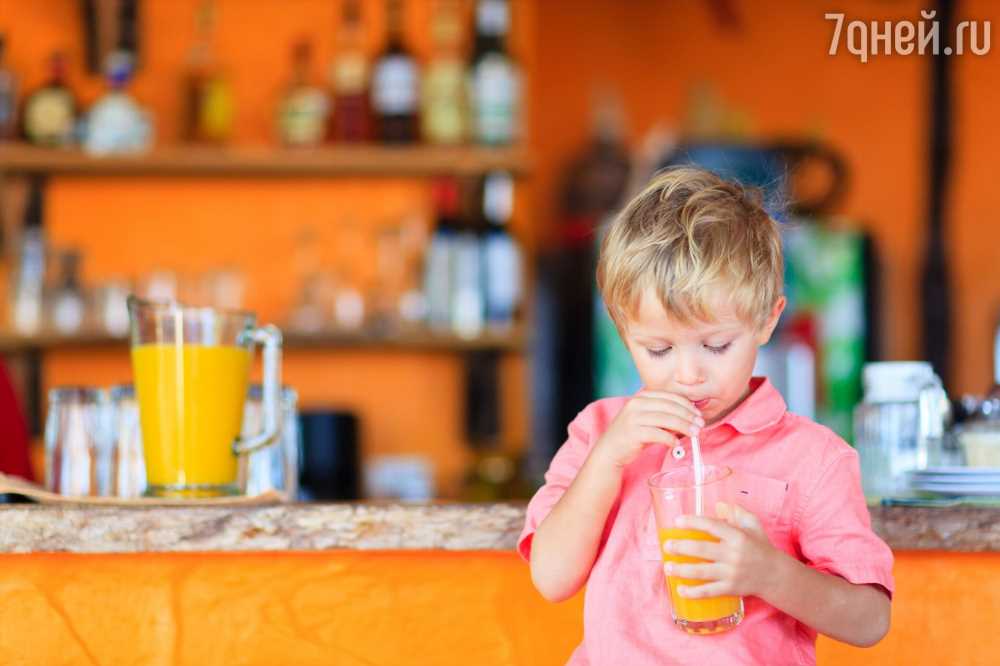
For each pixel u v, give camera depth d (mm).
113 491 1543
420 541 1237
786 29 4043
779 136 4000
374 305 3076
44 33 3123
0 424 1932
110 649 1250
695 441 1001
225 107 3076
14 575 1253
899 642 1244
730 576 956
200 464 1376
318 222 3152
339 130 3047
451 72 3029
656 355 1030
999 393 1493
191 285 3104
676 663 1024
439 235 3016
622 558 1080
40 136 2998
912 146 3979
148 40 3152
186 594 1256
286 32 3172
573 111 3996
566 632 1252
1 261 3086
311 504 1247
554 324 3631
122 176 3115
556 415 3607
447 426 3146
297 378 3141
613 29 4070
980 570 1243
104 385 3102
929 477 1333
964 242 3951
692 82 4035
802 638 1046
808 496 1037
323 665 1252
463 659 1252
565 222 3863
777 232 1060
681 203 1030
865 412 1525
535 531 1109
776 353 3484
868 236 3643
